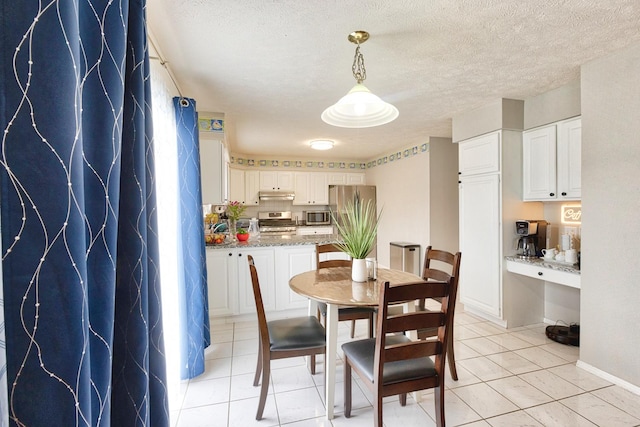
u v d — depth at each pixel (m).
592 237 2.21
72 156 0.60
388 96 2.90
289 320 2.14
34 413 0.57
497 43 1.96
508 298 3.09
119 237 0.97
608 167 2.10
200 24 1.71
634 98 1.96
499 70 2.36
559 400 1.93
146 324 1.00
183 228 2.29
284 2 1.54
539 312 3.21
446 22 1.72
